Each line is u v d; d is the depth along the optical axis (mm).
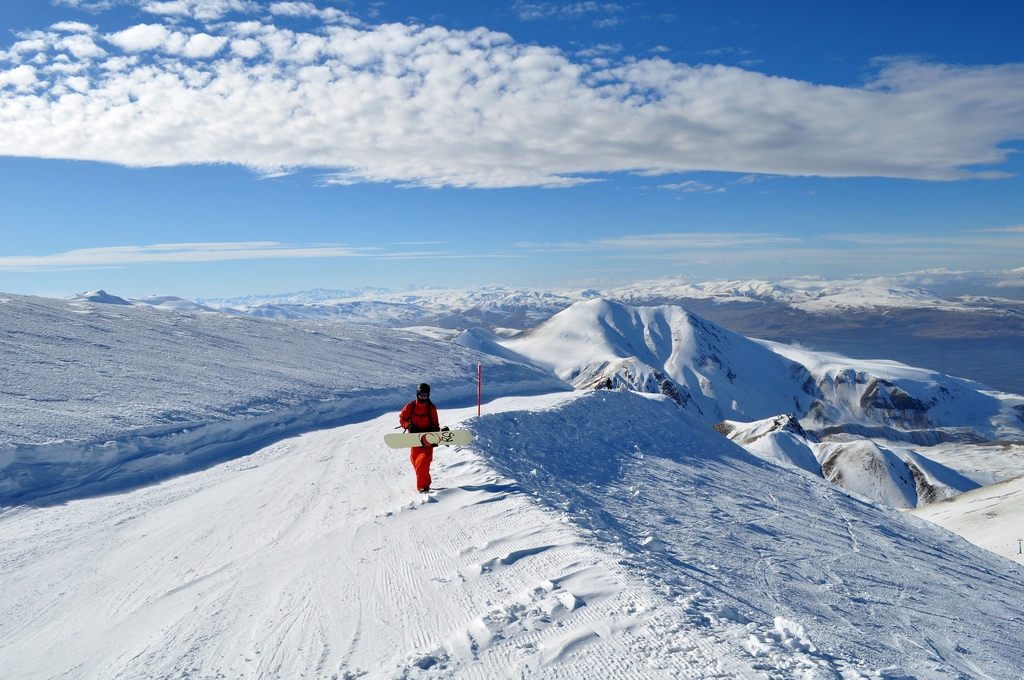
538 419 16906
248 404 21891
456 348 50438
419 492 9195
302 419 22906
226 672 4336
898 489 97500
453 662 4035
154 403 19422
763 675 3680
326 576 6242
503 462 11008
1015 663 7352
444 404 30906
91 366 22344
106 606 6645
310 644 4656
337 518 8891
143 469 15398
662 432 21594
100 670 4742
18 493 12859
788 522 13180
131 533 10125
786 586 7789
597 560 5766
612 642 4184
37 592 7414
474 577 5637
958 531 53156
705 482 15195
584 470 12867
